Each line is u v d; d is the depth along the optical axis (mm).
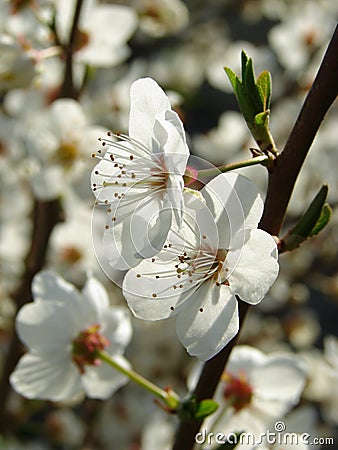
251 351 203
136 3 338
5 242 316
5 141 303
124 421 334
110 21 269
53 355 192
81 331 193
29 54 247
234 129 386
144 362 342
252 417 199
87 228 296
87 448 326
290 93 376
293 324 376
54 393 193
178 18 343
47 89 296
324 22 381
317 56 376
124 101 299
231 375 201
